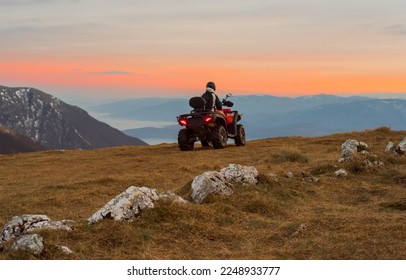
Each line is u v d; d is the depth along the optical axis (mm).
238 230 10852
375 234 10125
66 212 14023
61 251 9172
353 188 15555
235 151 28547
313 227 11039
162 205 11273
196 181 13305
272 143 32844
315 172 18125
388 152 21797
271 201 13031
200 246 9898
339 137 32438
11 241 9602
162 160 26406
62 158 31297
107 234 9898
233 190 13555
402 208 12852
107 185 18016
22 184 20516
